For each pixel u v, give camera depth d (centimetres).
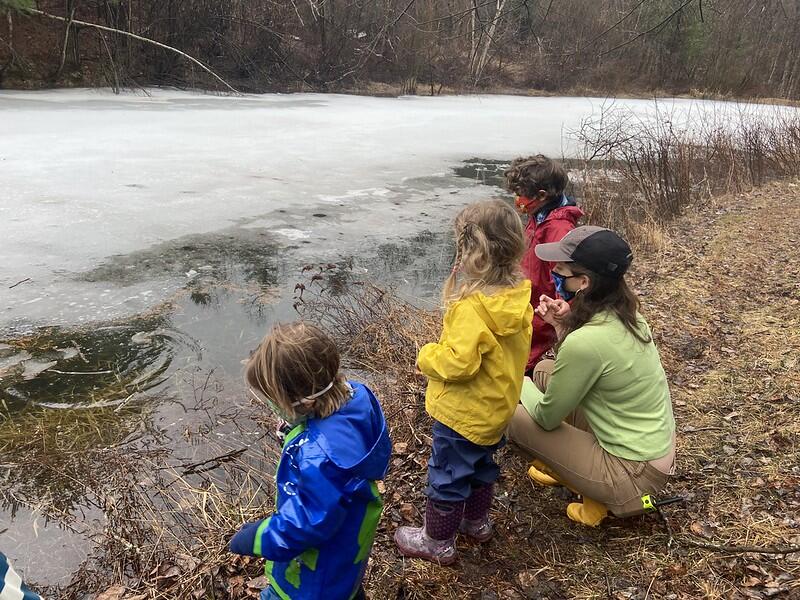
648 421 252
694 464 319
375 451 181
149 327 548
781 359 436
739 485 300
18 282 619
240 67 2450
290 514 172
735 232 825
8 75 1911
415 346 480
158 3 2219
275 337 176
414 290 658
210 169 1116
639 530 275
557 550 268
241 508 311
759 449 329
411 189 1092
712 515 281
